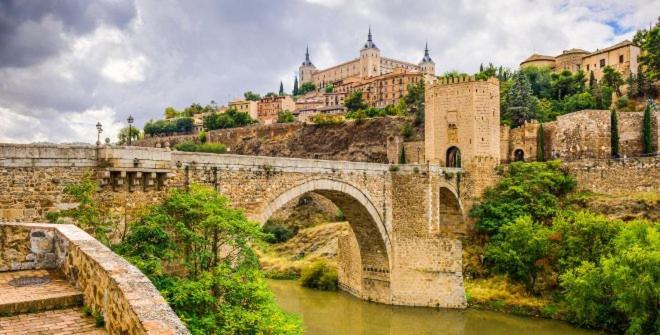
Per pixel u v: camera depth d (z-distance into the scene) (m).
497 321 45.47
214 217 24.19
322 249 72.38
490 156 65.62
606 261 39.47
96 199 22.72
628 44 108.44
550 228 53.25
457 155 69.38
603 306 41.75
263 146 142.12
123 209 23.70
